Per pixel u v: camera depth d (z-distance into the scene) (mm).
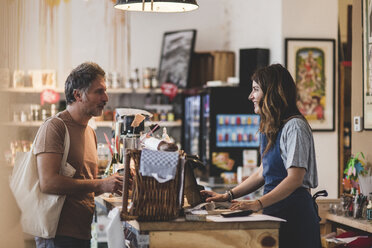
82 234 3342
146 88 8133
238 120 7324
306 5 6902
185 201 3359
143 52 8547
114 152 3938
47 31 8141
